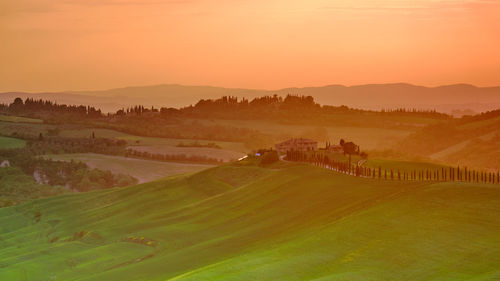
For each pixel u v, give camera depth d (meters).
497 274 106.00
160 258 196.75
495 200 151.75
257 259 144.12
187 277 136.12
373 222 154.25
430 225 141.62
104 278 183.50
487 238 126.06
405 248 130.25
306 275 127.19
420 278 113.31
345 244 143.00
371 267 123.88
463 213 145.38
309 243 150.88
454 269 114.12
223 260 167.25
